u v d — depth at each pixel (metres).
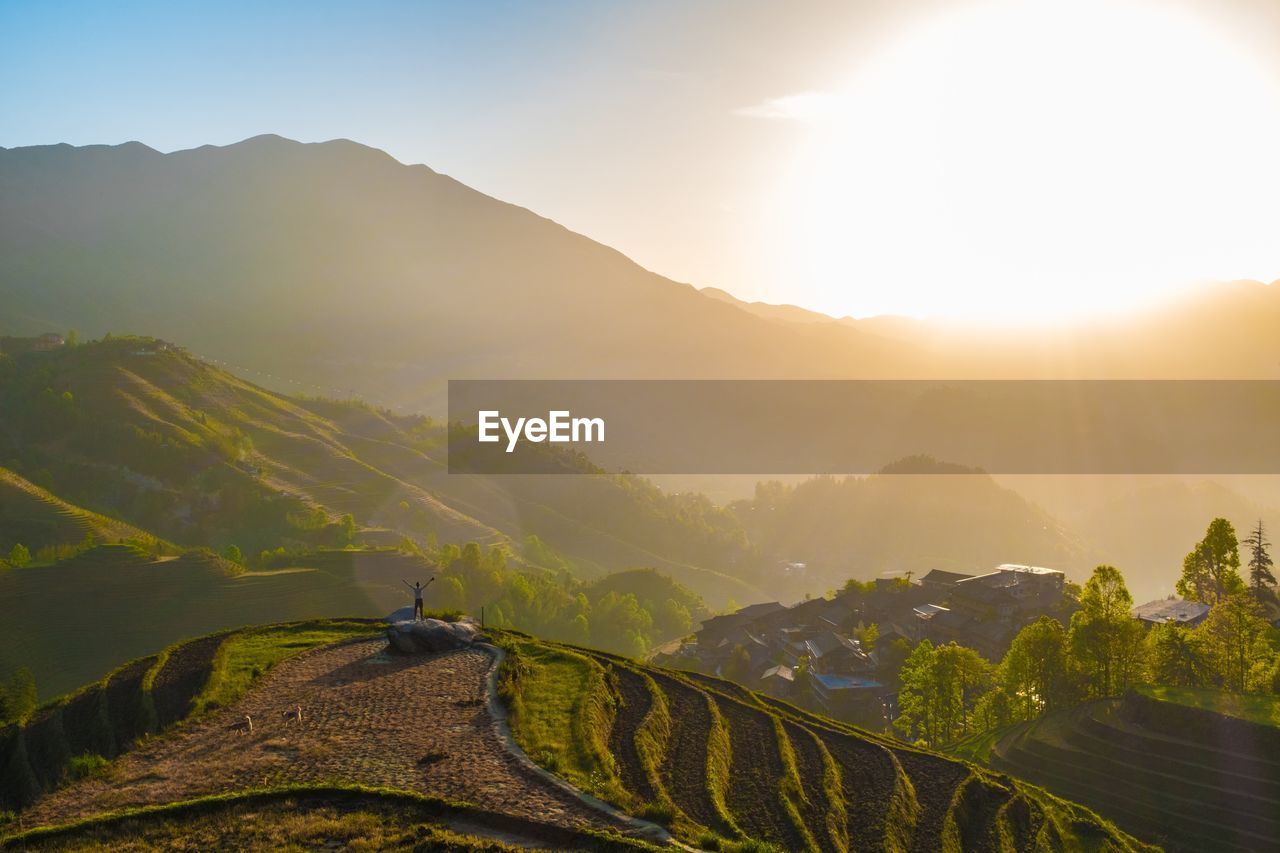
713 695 60.38
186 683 54.66
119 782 37.59
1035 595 165.00
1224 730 70.69
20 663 131.75
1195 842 60.62
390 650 61.31
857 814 45.00
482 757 40.25
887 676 149.25
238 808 34.12
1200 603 129.75
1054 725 83.88
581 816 34.41
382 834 31.80
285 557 191.00
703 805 40.69
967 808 48.97
